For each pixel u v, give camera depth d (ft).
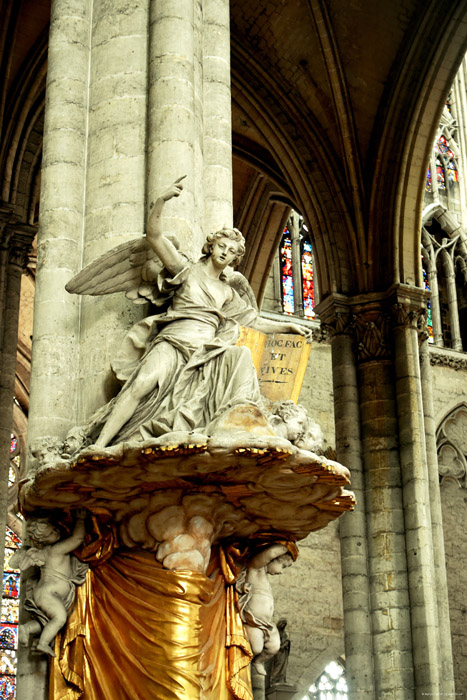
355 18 66.69
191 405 24.52
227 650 26.76
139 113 29.94
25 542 26.96
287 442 23.20
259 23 67.51
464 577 88.12
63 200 29.27
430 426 65.67
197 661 24.72
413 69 67.36
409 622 59.82
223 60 33.09
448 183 101.04
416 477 62.34
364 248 68.44
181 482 24.70
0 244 59.26
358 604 60.49
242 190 80.59
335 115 68.90
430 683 57.77
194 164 29.89
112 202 29.09
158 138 29.32
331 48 66.85
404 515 62.18
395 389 65.31
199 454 23.02
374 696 58.75
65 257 28.78
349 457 63.87
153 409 25.03
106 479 24.23
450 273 97.71
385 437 64.08
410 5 66.74
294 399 27.43
